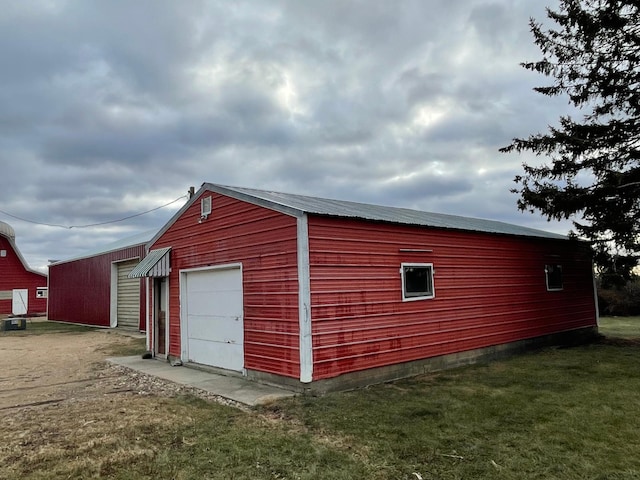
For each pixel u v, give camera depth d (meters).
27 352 12.53
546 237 12.22
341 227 7.35
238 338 8.19
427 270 8.82
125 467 4.07
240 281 8.20
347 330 7.18
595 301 14.20
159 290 11.10
